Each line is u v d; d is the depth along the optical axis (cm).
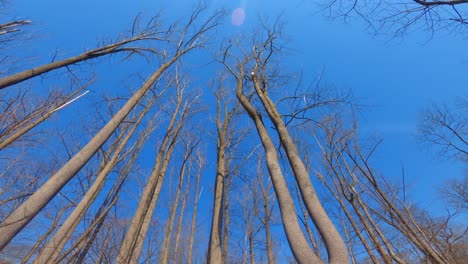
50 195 616
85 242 759
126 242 858
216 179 1126
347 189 1123
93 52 860
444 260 777
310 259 468
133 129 1082
